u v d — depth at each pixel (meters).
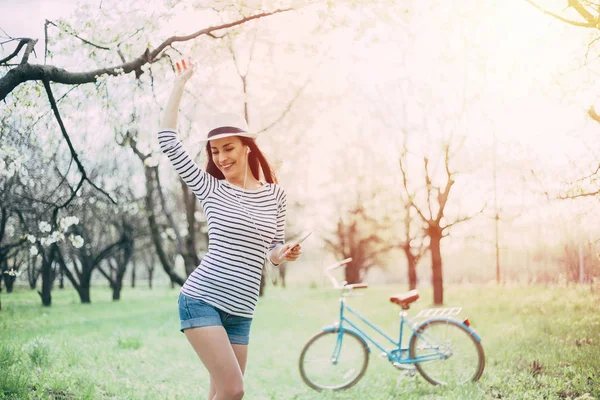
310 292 21.92
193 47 7.16
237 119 2.96
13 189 7.39
